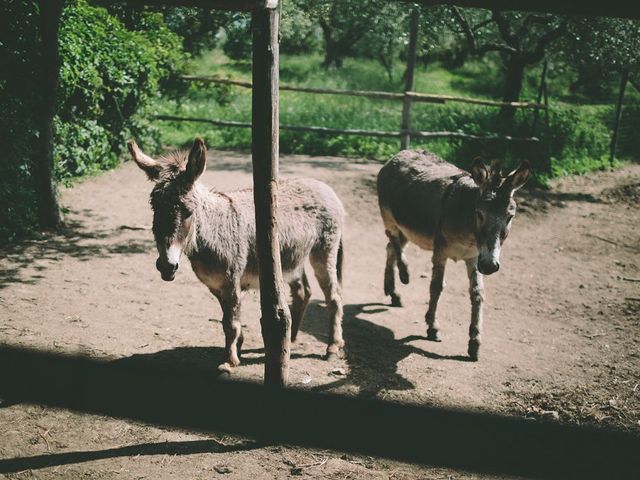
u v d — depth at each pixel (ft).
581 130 48.78
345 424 14.57
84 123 33.32
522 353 19.56
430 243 20.53
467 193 18.38
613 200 38.09
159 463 12.78
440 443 14.07
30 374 15.64
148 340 18.17
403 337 20.33
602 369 18.62
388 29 40.40
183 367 16.69
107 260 24.12
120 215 29.27
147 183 34.04
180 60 44.06
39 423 13.83
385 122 48.39
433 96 40.06
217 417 14.46
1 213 24.73
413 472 12.96
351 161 40.14
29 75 25.75
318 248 18.10
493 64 85.92
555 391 17.15
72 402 14.65
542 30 43.19
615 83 78.33
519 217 33.55
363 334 20.27
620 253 29.73
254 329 19.62
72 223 27.73
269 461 13.08
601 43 38.99
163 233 14.25
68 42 29.58
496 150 41.32
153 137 40.04
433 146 42.60
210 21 36.06
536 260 28.43
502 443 14.23
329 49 77.46
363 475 12.78
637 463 13.66
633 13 11.21
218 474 12.58
